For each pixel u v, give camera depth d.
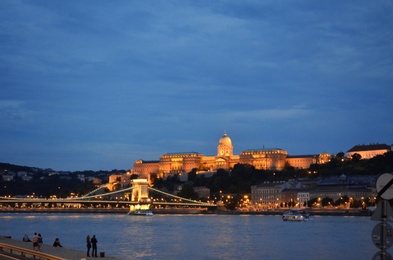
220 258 143.25
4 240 155.25
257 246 180.00
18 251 106.00
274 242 197.12
